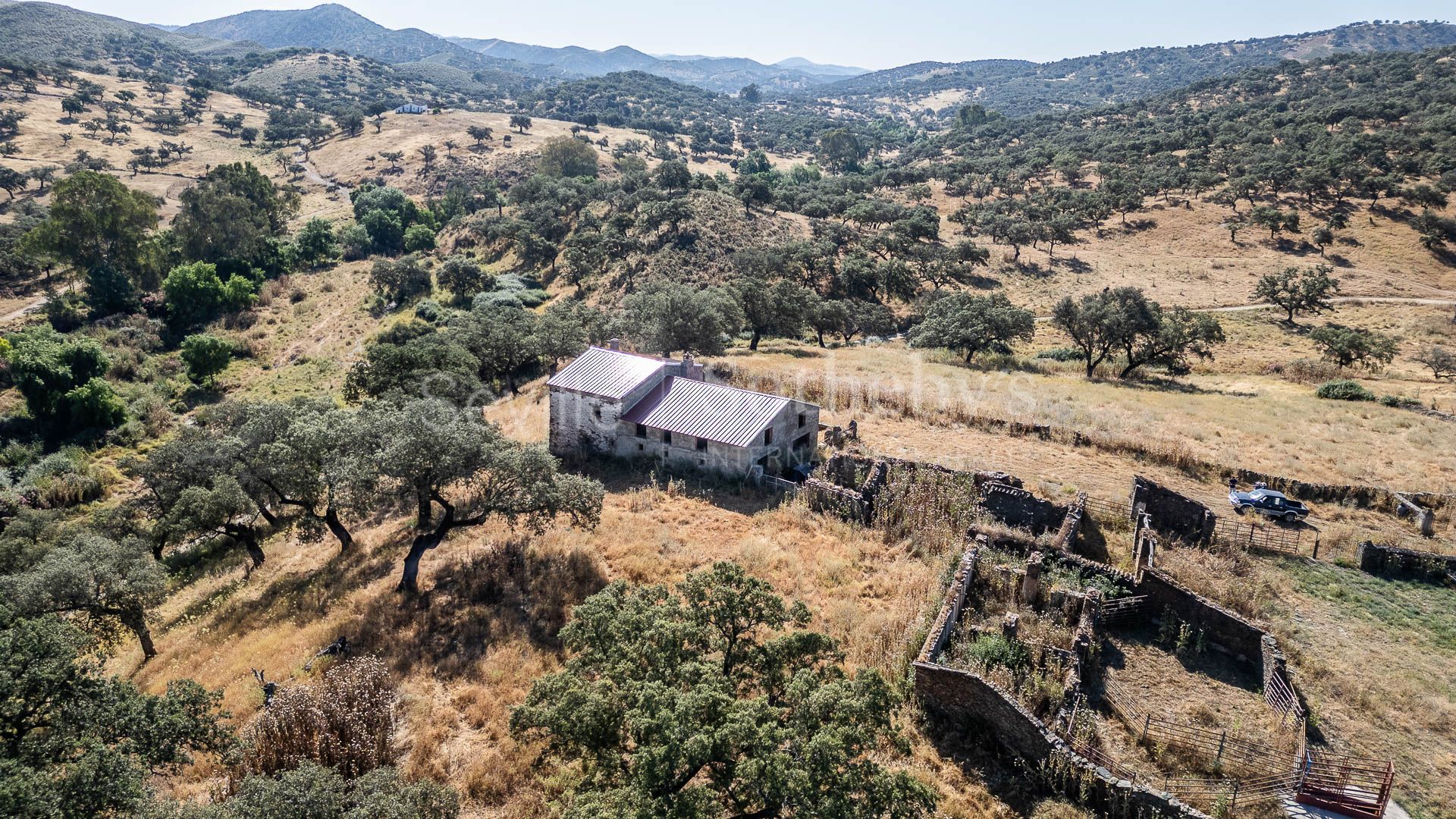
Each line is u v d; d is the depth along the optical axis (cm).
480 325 6638
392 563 3291
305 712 1989
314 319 11500
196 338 9394
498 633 2611
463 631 2633
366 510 3103
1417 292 11456
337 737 1936
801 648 1814
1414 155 15662
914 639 2377
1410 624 2616
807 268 11988
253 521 4541
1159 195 16975
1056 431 4400
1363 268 12494
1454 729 2081
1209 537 3166
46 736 1853
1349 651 2439
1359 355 7500
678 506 3616
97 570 2881
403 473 2944
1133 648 2425
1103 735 2012
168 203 17088
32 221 13512
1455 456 4300
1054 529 3192
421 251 15388
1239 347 9300
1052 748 1848
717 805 1491
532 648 2528
